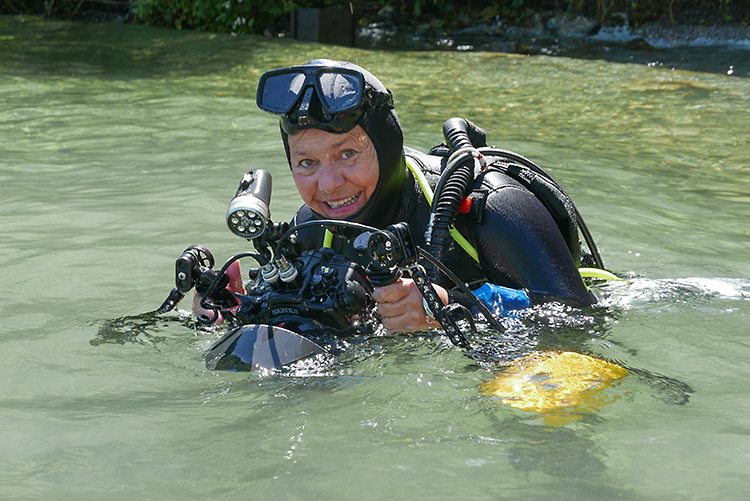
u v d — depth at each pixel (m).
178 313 2.36
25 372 1.95
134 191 4.12
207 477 1.42
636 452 1.47
